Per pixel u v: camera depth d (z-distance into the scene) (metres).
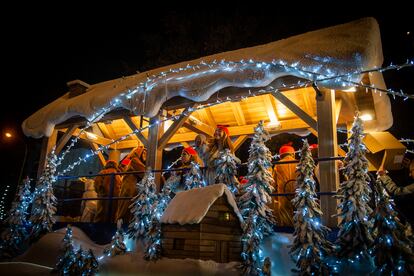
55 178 9.80
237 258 6.62
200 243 6.45
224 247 6.61
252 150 6.91
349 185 6.06
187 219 6.55
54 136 11.33
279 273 6.27
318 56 7.05
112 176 9.73
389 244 5.42
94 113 9.77
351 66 6.79
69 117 10.45
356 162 6.13
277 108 10.37
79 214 12.70
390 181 7.16
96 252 8.24
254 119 11.02
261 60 7.66
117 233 7.70
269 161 6.97
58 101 11.41
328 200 6.89
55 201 9.71
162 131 9.47
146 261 6.95
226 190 6.82
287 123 10.66
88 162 14.85
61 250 7.53
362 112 9.01
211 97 8.83
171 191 8.60
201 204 6.60
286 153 8.84
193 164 8.07
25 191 10.08
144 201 7.96
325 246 6.01
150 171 8.23
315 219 6.04
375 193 5.85
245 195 6.74
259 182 6.74
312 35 7.88
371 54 6.83
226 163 7.46
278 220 8.37
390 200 5.76
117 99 9.44
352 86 6.81
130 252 7.59
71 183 13.10
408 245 5.45
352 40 7.02
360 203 5.93
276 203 8.48
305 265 5.79
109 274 7.20
